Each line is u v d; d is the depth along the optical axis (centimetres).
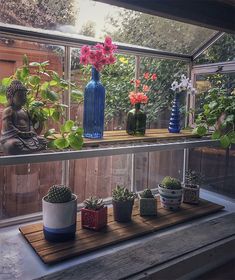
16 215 170
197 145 170
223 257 150
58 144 128
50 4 145
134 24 174
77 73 177
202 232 156
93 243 136
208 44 208
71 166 186
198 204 192
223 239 149
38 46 161
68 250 129
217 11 144
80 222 159
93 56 144
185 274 131
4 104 138
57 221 134
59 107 150
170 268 125
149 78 207
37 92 143
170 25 183
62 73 172
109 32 174
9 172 165
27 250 133
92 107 150
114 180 206
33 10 145
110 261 126
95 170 197
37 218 173
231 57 199
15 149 118
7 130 122
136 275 117
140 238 147
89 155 132
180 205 189
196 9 136
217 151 219
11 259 125
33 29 155
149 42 194
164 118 222
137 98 170
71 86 167
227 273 153
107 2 116
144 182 219
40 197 178
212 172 224
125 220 160
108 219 164
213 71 210
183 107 225
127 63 197
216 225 165
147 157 217
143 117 171
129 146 146
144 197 171
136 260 127
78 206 186
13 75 147
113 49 149
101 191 201
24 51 158
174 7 129
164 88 217
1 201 164
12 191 167
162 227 158
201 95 222
